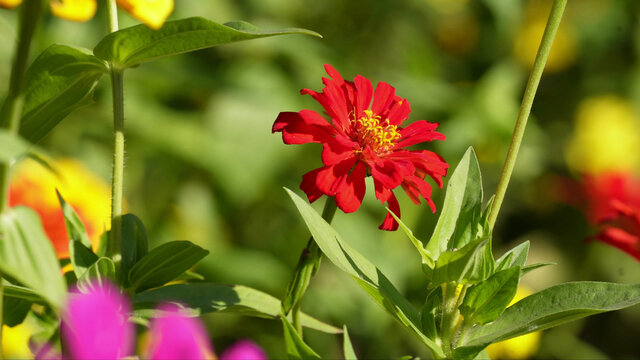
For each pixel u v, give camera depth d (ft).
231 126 3.97
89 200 3.05
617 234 2.78
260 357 2.29
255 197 4.03
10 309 2.45
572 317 2.39
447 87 4.69
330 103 2.46
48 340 2.52
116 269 2.38
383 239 4.11
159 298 2.44
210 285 2.47
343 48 4.66
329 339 4.03
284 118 2.46
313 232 2.37
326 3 4.54
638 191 4.18
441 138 2.50
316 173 2.44
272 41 4.16
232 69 4.14
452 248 2.43
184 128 3.94
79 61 2.33
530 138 4.75
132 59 2.34
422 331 2.42
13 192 2.82
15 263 2.17
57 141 3.81
